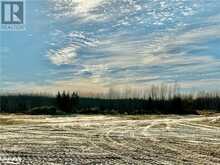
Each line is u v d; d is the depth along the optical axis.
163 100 109.62
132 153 23.25
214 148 26.03
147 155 22.44
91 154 22.70
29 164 18.80
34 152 23.20
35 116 76.44
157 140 31.17
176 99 106.44
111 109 106.69
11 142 28.55
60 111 93.88
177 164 19.36
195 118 72.75
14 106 107.44
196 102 125.44
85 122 56.56
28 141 29.53
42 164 18.91
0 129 41.09
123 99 113.94
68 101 105.12
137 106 112.44
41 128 43.22
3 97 112.19
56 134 36.00
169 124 53.56
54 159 20.56
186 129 44.16
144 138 32.81
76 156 21.81
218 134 37.53
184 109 104.75
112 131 40.25
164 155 22.47
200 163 19.69
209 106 125.00
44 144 27.66
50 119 64.31
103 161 20.14
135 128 45.22
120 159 20.89
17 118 65.81
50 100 116.62
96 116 79.25
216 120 64.94
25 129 41.44
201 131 41.25
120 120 63.31
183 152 23.86
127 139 31.92
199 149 25.39
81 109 103.38
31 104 113.31
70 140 30.73
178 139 32.12
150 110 105.38
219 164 19.44
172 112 104.69
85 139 31.69
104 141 30.22
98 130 41.53
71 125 49.19
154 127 47.28
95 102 113.50
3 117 69.62
